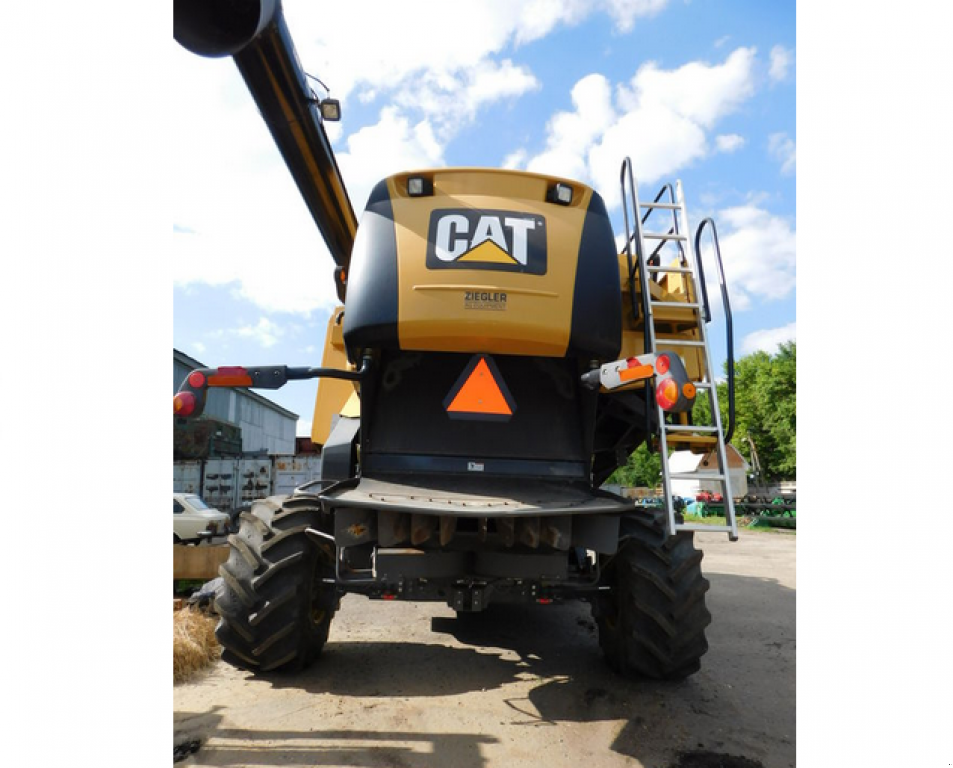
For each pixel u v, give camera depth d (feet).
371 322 11.19
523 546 11.07
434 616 18.85
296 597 12.11
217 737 9.98
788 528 67.87
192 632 13.96
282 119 12.64
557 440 12.37
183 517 43.50
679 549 12.09
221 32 9.87
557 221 11.62
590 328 11.37
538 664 14.14
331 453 15.23
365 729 10.40
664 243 15.21
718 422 11.84
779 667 14.52
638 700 11.96
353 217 16.08
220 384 10.64
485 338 11.12
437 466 12.10
